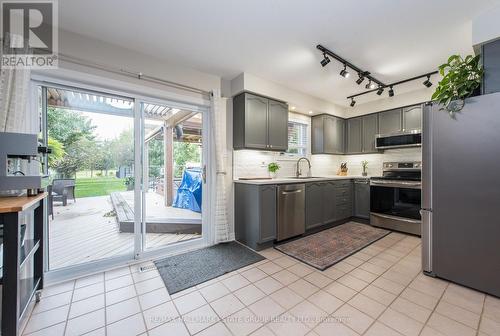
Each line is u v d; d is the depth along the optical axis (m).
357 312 1.55
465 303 1.64
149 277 2.05
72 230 2.28
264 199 2.74
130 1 1.67
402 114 3.78
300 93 3.67
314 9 1.76
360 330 1.38
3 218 1.14
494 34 1.74
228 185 3.12
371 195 3.75
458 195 1.88
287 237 2.96
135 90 2.37
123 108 2.43
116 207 2.50
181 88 2.69
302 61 2.63
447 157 1.93
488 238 1.74
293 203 3.04
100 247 2.45
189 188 3.21
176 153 3.14
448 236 1.94
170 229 3.11
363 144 4.33
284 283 1.94
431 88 3.43
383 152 4.23
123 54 2.30
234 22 1.92
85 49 2.09
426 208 2.07
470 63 1.83
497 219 1.69
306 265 2.29
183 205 3.19
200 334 1.36
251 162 3.43
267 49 2.36
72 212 2.26
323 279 2.01
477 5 1.70
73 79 2.04
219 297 1.74
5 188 1.30
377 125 4.11
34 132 1.93
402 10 1.76
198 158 3.21
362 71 2.81
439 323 1.44
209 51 2.40
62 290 1.84
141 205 2.49
